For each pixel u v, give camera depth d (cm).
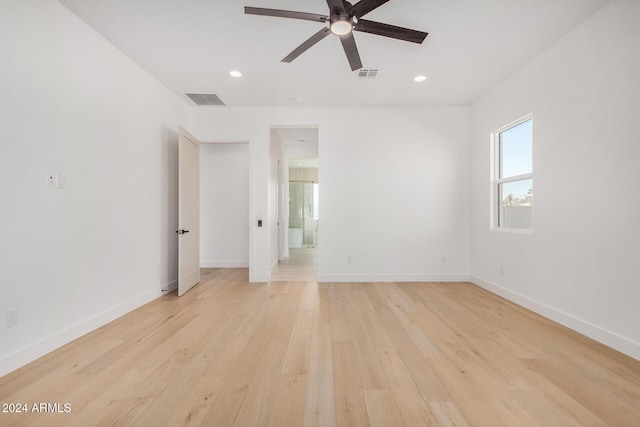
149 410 149
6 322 185
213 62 308
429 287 404
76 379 177
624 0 210
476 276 419
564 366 193
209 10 227
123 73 292
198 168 433
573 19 239
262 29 252
